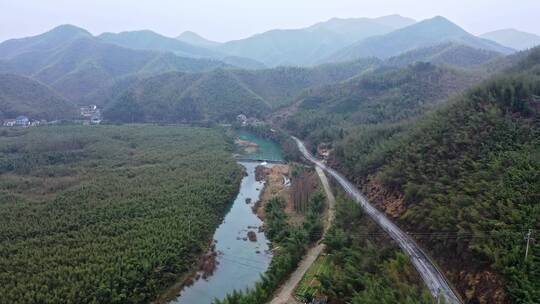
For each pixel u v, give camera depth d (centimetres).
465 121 8881
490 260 5381
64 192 11200
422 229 7225
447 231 6378
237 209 11781
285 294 6888
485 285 5216
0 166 14138
